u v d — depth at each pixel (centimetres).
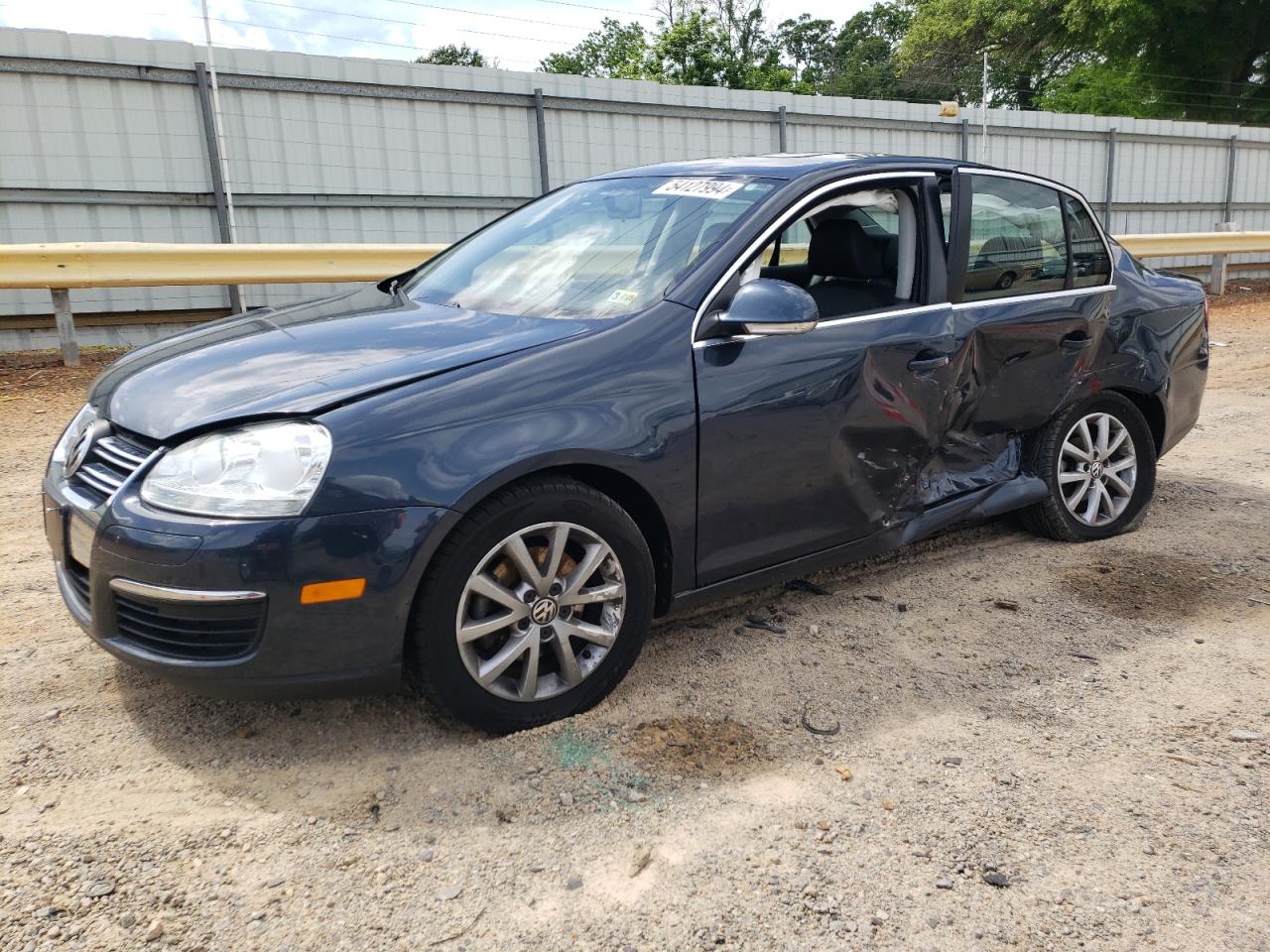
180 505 238
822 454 324
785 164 358
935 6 4016
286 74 1114
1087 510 436
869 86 5100
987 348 375
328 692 247
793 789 253
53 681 302
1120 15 3322
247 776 255
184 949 197
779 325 289
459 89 1229
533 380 268
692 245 320
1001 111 1753
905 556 423
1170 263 1875
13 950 195
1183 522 471
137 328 1056
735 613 361
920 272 361
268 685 241
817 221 358
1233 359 969
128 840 229
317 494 236
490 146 1269
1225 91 3503
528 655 270
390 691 256
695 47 3023
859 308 351
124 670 309
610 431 273
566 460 264
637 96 1366
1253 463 580
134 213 1056
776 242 360
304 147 1145
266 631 237
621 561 281
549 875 221
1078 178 1898
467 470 250
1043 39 3756
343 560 238
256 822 237
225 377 272
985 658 328
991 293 382
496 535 257
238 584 233
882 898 214
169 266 879
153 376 285
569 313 308
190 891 213
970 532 454
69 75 1001
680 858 226
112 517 243
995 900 215
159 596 236
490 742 271
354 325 312
